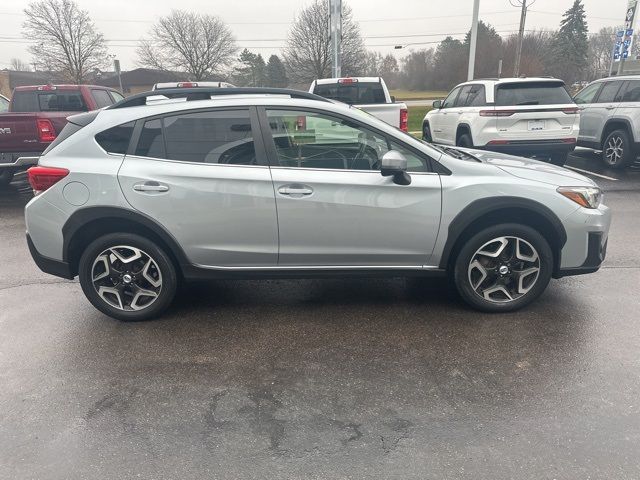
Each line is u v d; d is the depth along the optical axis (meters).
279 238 3.67
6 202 8.45
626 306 3.95
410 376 3.08
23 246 5.94
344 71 45.91
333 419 2.71
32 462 2.44
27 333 3.74
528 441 2.50
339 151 3.64
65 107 9.59
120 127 3.64
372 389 2.96
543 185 3.62
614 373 3.05
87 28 52.41
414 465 2.37
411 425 2.64
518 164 3.98
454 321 3.78
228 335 3.66
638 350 3.30
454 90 10.68
